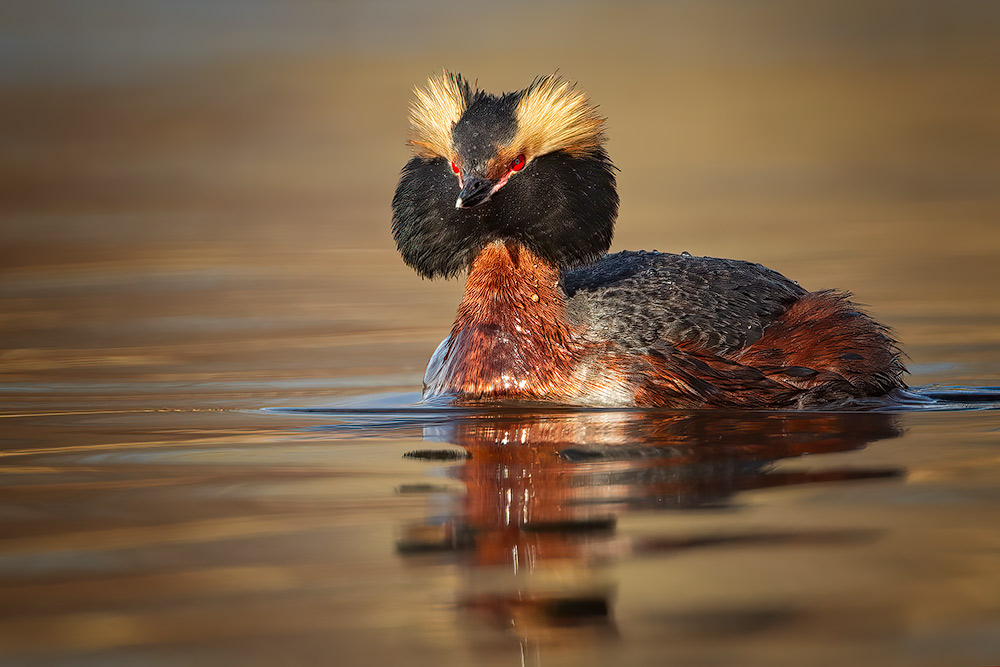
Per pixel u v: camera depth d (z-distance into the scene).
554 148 14.56
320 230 28.62
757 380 13.38
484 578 8.46
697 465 11.02
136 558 8.88
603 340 13.90
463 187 14.05
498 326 14.31
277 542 9.20
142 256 25.58
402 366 16.48
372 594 8.26
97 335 18.66
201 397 14.69
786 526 9.32
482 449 11.80
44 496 10.42
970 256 23.70
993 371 15.63
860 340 13.82
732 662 7.21
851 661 7.21
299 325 19.34
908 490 10.20
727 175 34.53
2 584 8.43
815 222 27.69
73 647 7.45
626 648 7.40
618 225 27.36
